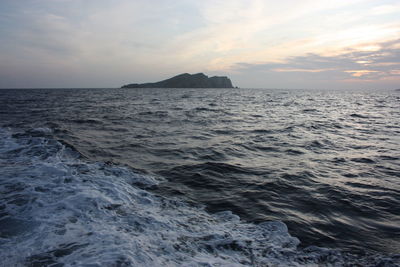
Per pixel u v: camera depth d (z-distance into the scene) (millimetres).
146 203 5035
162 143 10789
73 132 12531
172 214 4672
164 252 3383
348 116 22188
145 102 39375
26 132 11836
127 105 32688
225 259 3406
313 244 3986
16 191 5090
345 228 4531
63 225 3881
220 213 4918
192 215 4727
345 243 4059
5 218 4043
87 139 11086
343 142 11516
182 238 3820
